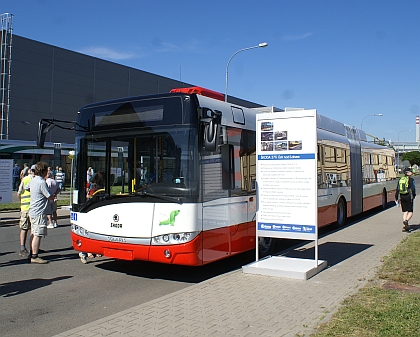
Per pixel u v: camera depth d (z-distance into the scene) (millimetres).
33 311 5996
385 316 5129
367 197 17297
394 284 6785
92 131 8000
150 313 5445
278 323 5043
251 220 8828
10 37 39750
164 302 5906
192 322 5102
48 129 7945
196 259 6961
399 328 4727
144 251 7145
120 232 7371
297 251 10086
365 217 17500
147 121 7426
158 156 7281
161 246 7020
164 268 8695
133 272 8336
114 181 7637
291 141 7953
